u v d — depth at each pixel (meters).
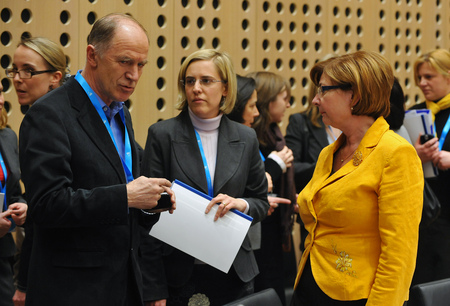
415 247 2.48
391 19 6.36
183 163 3.22
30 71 3.65
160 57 4.96
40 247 2.56
